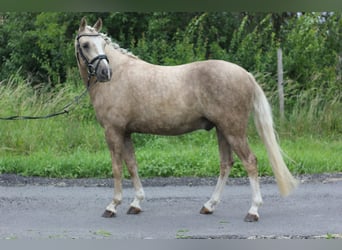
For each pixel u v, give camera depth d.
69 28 15.96
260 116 6.41
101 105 6.65
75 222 6.44
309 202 7.32
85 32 6.56
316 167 9.33
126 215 6.78
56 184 8.55
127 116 6.57
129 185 8.55
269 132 6.39
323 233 5.84
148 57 13.92
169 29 15.90
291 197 7.61
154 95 6.46
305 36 14.29
